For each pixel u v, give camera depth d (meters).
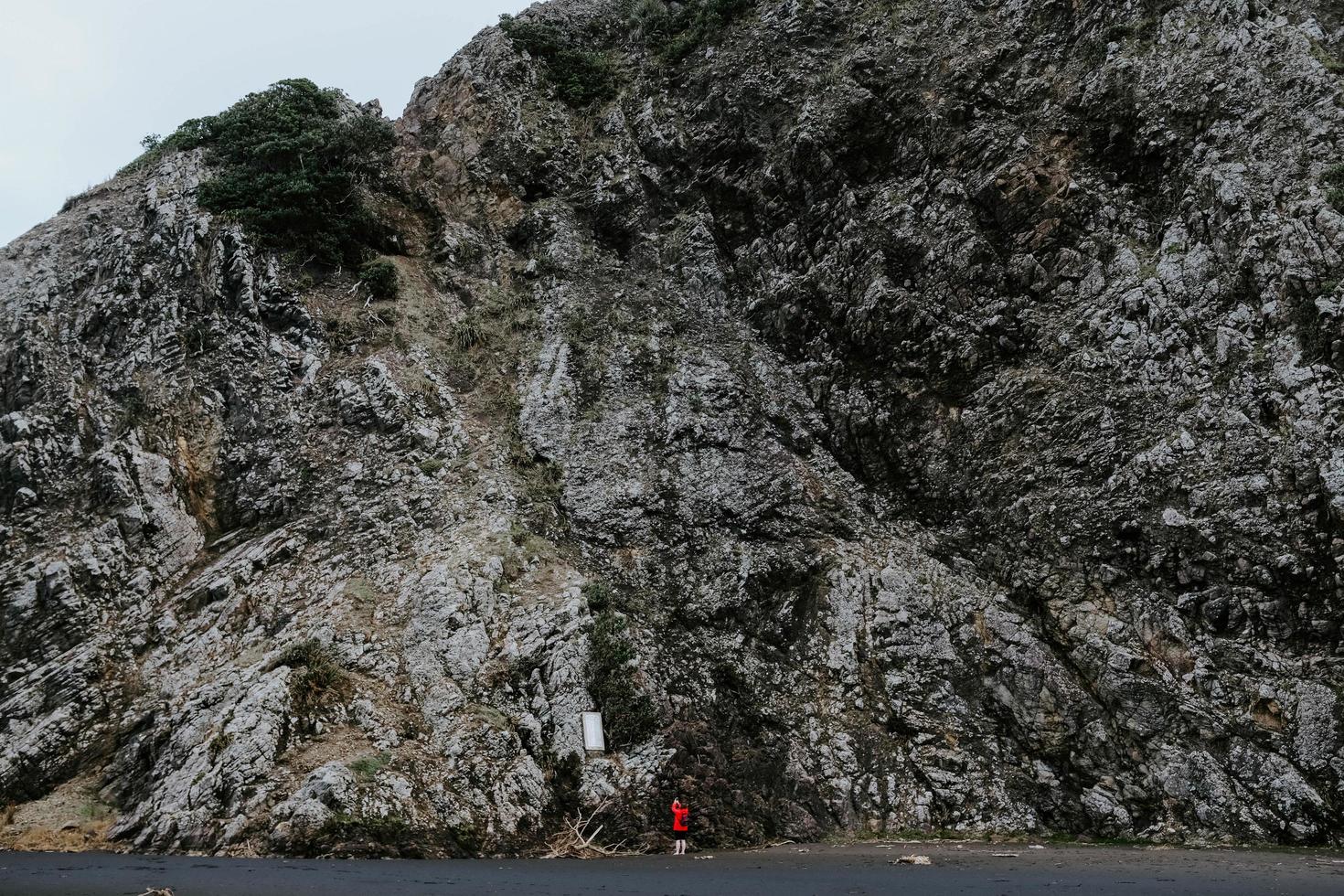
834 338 31.34
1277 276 24.91
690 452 28.89
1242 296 25.45
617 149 38.59
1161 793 21.23
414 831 18.48
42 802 20.67
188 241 32.25
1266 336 24.66
